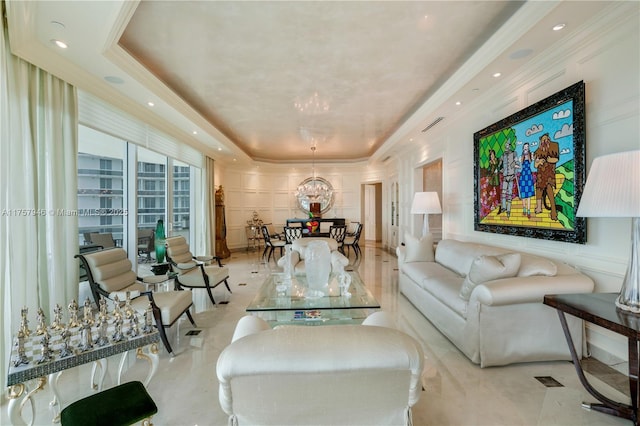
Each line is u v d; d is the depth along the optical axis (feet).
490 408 6.30
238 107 16.65
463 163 15.07
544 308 7.91
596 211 5.76
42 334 5.61
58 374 6.25
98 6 6.95
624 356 7.53
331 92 14.52
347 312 10.08
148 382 6.97
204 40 9.89
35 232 8.80
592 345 8.28
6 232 7.65
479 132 13.23
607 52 7.77
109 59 9.46
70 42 8.44
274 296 10.12
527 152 10.39
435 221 28.43
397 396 3.51
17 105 8.37
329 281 11.91
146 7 8.19
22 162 8.45
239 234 31.94
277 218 35.06
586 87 8.34
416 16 8.71
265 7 8.23
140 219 16.83
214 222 25.63
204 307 13.25
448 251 13.51
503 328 7.84
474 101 13.71
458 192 15.66
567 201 8.77
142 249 17.07
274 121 19.45
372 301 9.45
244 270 21.43
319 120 19.29
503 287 7.59
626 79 7.32
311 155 32.35
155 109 14.17
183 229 22.25
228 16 8.61
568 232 8.73
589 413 6.13
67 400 6.74
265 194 34.32
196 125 16.85
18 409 5.36
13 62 8.29
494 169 12.28
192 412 6.26
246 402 3.45
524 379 7.38
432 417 6.02
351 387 3.38
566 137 8.78
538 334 7.89
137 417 4.66
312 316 9.75
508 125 11.27
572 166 8.58
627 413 5.85
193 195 23.67
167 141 18.34
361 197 35.14
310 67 11.88
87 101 11.82
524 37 8.63
